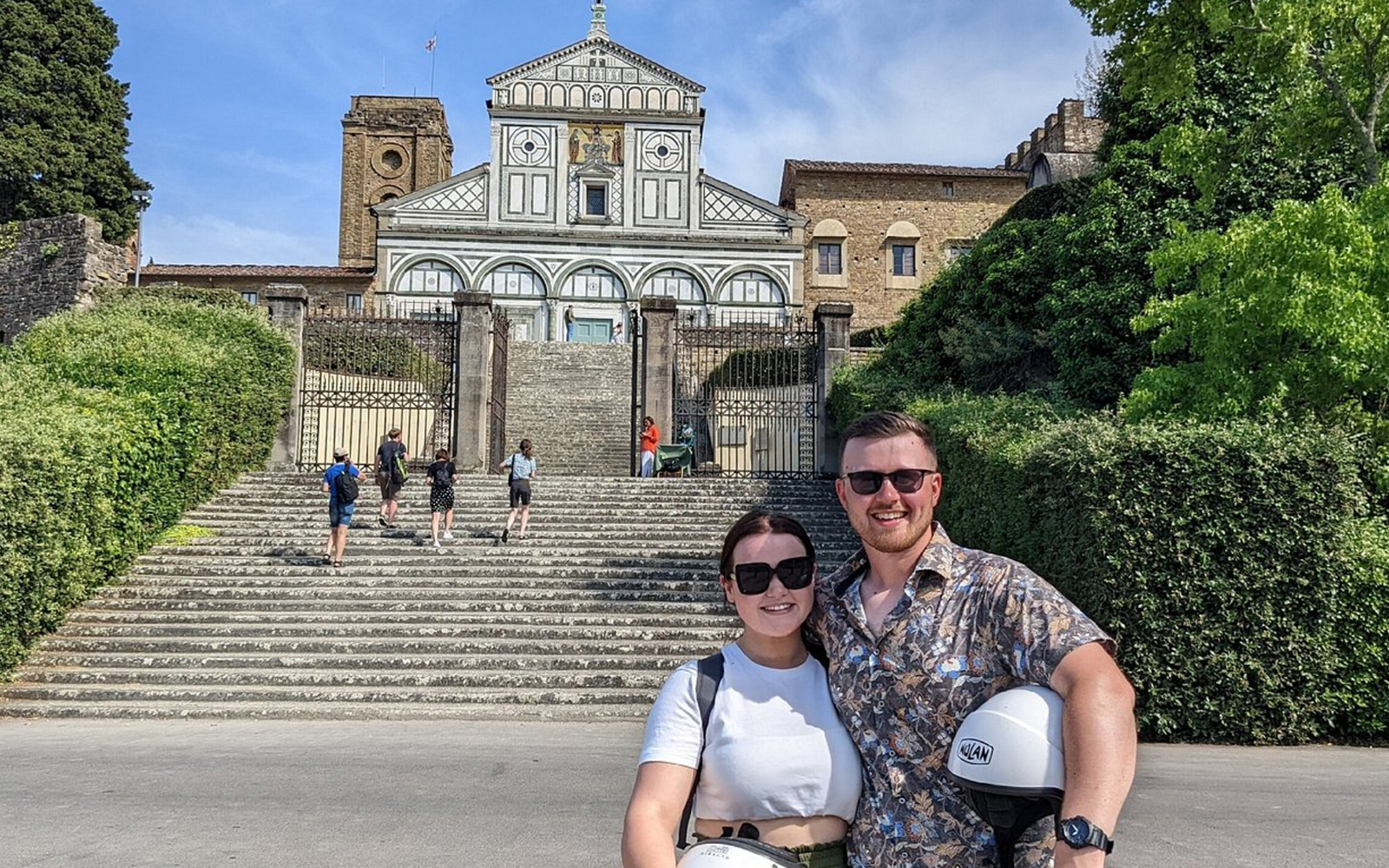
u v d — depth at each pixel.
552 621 13.65
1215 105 18.44
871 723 2.61
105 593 14.25
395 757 8.62
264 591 14.37
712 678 2.73
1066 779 2.21
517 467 17.16
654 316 24.33
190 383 17.45
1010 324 21.59
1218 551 10.48
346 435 25.59
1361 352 11.17
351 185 60.12
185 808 6.63
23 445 11.99
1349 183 17.44
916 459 2.68
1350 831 6.21
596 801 6.91
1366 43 12.61
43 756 8.59
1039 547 12.03
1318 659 10.27
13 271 30.41
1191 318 12.69
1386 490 11.02
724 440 27.78
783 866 2.48
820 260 47.50
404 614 13.73
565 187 46.41
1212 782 7.88
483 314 23.36
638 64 47.00
